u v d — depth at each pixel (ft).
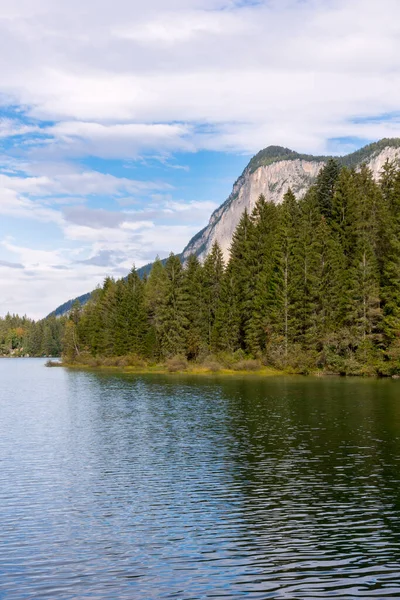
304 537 58.49
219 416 141.79
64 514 66.54
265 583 48.65
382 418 133.39
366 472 83.92
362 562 52.54
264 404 163.22
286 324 303.68
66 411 158.51
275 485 77.66
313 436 112.27
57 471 87.04
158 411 154.40
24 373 391.04
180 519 64.34
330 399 172.65
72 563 52.85
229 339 342.44
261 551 55.06
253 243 351.87
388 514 65.26
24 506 69.67
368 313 278.87
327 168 370.94
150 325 407.44
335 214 325.21
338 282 297.74
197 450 101.24
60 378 314.14
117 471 86.69
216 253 393.70
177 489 76.33
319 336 296.51
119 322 408.26
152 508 68.44
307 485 77.46
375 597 46.34
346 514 65.41
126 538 58.75
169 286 365.61
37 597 46.55
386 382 238.68
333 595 46.68
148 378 286.87
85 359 471.21
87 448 104.37
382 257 297.74
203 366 327.67
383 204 311.47
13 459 95.40
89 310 498.28
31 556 54.49
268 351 310.45
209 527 61.67
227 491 75.05
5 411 159.74
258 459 93.25
